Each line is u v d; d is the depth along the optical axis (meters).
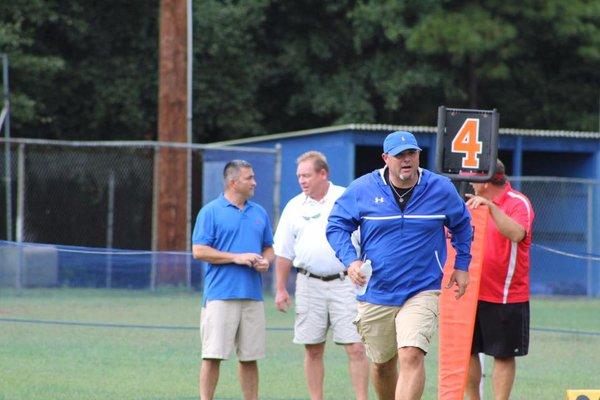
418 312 25.70
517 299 28.28
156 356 41.59
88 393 33.19
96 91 106.50
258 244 29.92
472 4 103.44
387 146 25.39
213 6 108.06
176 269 62.91
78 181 85.81
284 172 80.19
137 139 111.06
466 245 26.38
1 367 38.25
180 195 71.81
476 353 28.77
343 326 30.44
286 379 37.16
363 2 109.81
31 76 101.19
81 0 105.38
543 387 36.00
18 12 99.00
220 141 116.00
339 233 26.31
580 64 116.19
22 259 63.47
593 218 80.81
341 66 113.00
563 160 86.25
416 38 100.12
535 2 104.94
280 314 58.47
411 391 25.27
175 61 73.12
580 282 78.12
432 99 114.94
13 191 84.06
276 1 111.75
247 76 111.69
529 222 28.05
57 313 54.97
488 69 105.56
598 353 45.00
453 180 26.86
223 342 29.36
